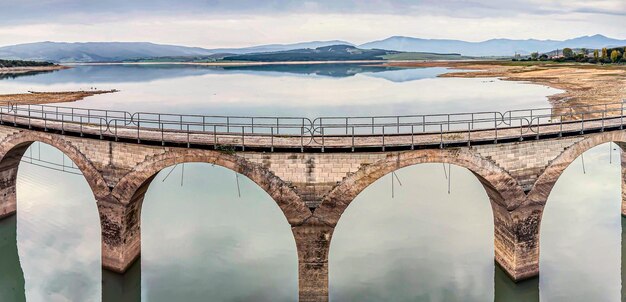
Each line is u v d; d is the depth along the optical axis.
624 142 34.75
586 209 43.06
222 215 43.16
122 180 30.75
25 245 37.75
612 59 163.50
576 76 125.94
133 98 106.00
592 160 58.28
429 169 55.88
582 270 33.06
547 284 31.56
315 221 28.50
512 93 101.94
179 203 46.06
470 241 37.88
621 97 79.31
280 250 36.94
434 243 37.69
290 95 110.31
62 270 34.34
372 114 80.75
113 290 32.16
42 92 113.56
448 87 122.50
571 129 31.28
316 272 28.94
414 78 159.50
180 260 35.19
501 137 29.30
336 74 192.62
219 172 55.53
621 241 36.97
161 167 29.72
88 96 108.19
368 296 30.83
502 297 31.64
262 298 30.66
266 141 30.36
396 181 51.84
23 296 31.95
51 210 44.25
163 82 156.00
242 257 35.84
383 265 34.59
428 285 31.95
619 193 46.75
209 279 32.81
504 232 31.59
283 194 28.42
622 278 32.22
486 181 29.89
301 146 27.89
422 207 44.81
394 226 40.84
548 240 37.25
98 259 35.72
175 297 30.70
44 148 65.25
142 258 35.22
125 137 30.14
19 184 50.62
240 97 107.31
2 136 36.28
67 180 52.25
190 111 86.44
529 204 30.36
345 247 37.28
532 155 30.02
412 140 28.73
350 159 28.08
